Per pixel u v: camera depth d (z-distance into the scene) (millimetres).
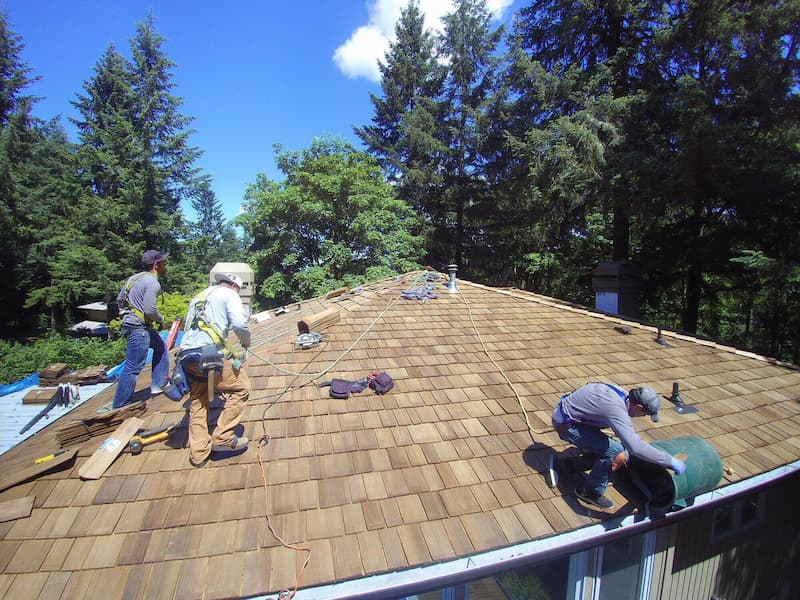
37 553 2658
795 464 4562
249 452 3639
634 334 7234
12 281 25766
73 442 3674
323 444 3803
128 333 4383
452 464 3699
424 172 22594
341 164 19266
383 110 26047
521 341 6375
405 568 2797
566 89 13922
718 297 16516
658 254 13250
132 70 27016
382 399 4535
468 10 22781
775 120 9758
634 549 4574
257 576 2639
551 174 13273
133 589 2496
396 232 19766
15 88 25000
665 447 3652
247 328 3490
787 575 6445
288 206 18719
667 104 11734
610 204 12273
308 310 7766
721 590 5441
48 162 27328
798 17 8914
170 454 3541
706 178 10219
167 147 25859
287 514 3074
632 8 13039
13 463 3791
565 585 4359
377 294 7672
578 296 20391
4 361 15938
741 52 10172
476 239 24625
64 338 22812
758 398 5594
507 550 3080
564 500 3469
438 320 6781
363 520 3082
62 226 25297
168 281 24547
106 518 2924
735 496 4336
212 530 2906
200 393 3418
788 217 10031
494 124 20625
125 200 24094
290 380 4773
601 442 3383
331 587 2709
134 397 4629
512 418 4453
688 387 5609
